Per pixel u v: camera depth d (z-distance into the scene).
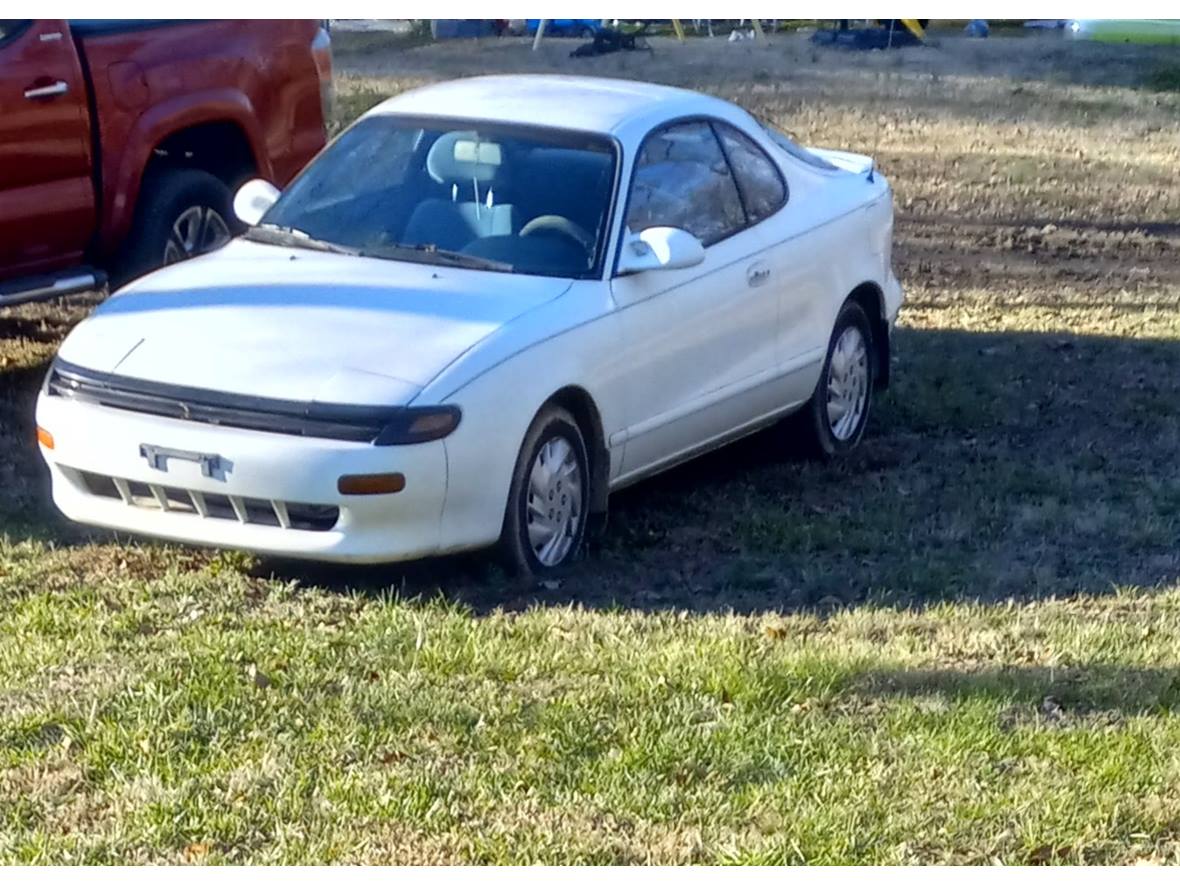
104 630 6.07
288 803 4.84
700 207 7.75
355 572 6.79
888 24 29.67
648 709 5.48
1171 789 5.05
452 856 4.61
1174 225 16.38
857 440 8.98
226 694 5.50
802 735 5.31
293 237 7.51
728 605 6.60
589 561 7.10
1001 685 5.73
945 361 10.82
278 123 10.55
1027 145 20.20
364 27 28.92
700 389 7.59
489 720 5.39
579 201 7.30
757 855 4.61
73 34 9.32
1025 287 13.37
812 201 8.52
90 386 6.54
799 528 7.54
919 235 15.38
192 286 7.05
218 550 6.96
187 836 4.68
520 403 6.51
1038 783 5.05
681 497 8.05
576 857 4.62
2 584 6.57
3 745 5.18
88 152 9.29
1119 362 10.93
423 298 6.82
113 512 6.59
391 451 6.18
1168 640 6.26
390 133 7.80
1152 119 22.47
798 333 8.26
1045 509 7.93
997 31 31.41
